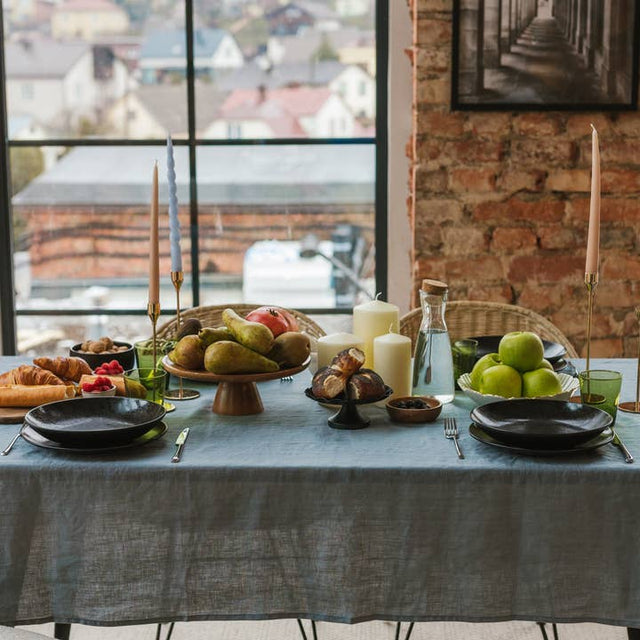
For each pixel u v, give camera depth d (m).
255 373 1.54
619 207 2.82
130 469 1.34
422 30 2.75
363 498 1.34
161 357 1.78
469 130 2.79
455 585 1.35
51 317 3.33
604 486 1.32
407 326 2.38
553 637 2.12
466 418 1.60
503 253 2.85
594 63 2.75
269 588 1.36
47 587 1.37
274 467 1.33
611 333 2.88
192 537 1.35
